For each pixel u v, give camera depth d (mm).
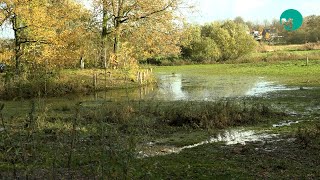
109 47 40094
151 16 37281
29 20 29812
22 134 11984
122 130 13070
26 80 27781
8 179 7688
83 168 8547
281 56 59844
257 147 10602
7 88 26141
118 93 28438
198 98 23438
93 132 12281
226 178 7914
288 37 86188
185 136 12586
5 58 29641
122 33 38156
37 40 30562
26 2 29297
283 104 19188
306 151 9820
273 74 39250
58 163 8961
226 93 25625
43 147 10570
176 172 8383
